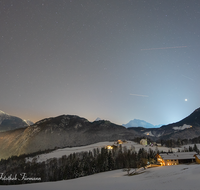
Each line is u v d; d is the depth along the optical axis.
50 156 188.75
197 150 143.62
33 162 159.12
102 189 38.66
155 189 30.41
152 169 69.56
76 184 55.12
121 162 114.25
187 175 39.03
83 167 103.38
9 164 175.75
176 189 27.86
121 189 35.41
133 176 59.66
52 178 101.25
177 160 82.56
